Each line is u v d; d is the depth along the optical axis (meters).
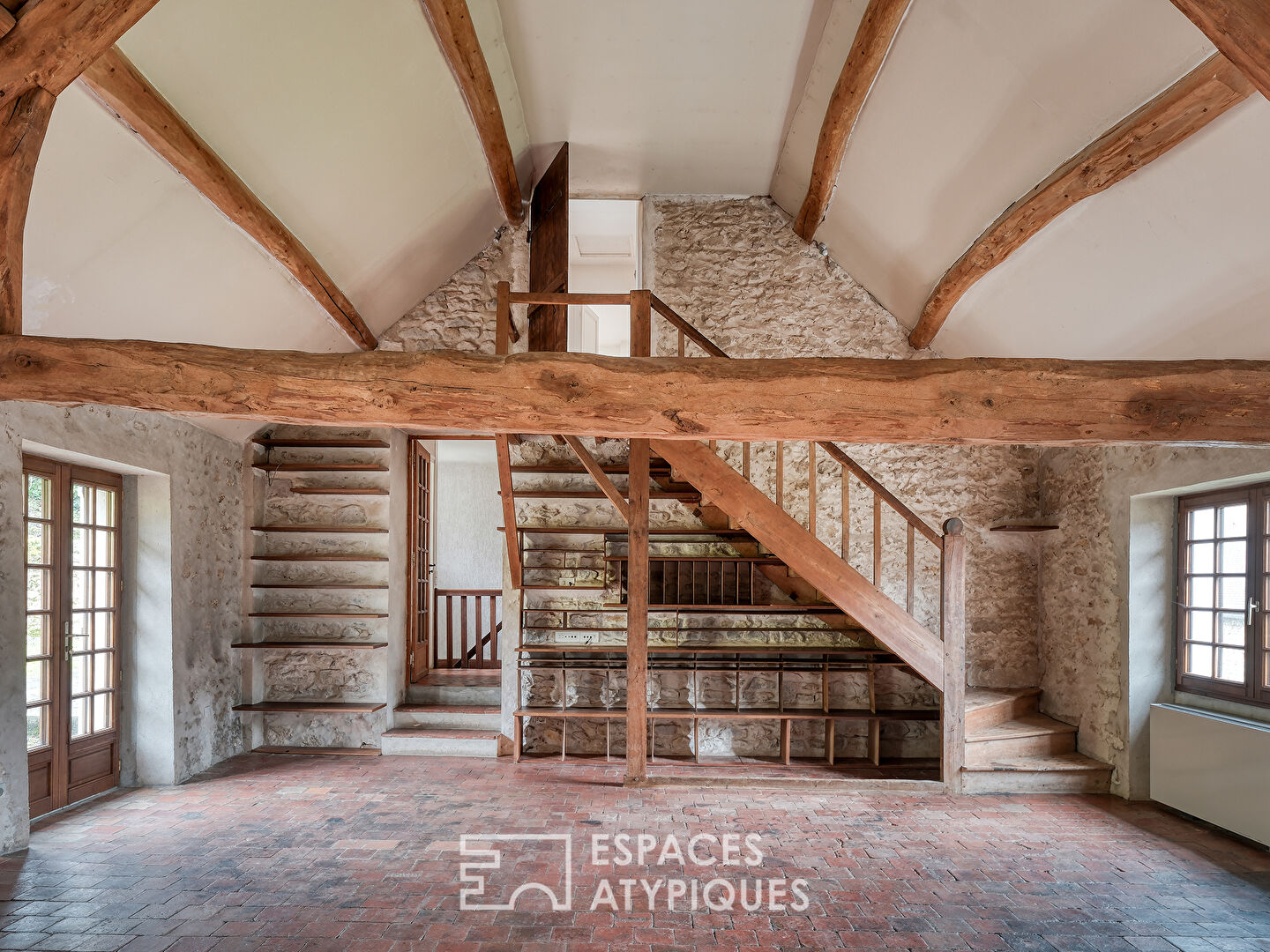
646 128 6.08
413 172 5.32
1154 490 5.29
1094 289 4.66
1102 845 4.53
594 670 6.62
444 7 4.18
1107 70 3.47
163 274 4.40
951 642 5.57
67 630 5.07
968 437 3.55
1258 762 4.42
